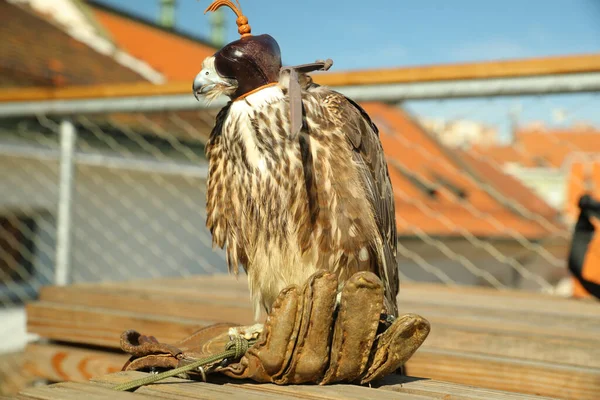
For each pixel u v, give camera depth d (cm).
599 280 312
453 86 327
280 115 201
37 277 836
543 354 240
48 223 845
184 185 983
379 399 167
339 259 209
